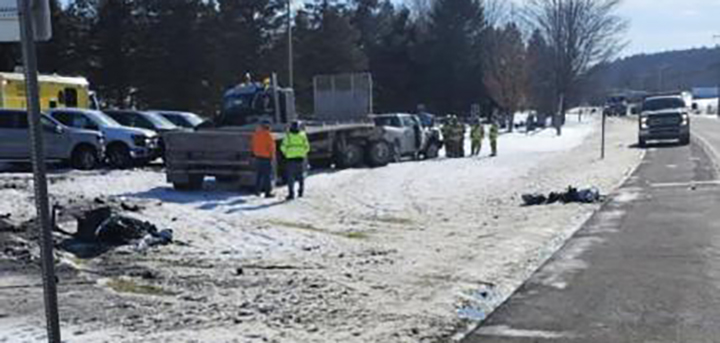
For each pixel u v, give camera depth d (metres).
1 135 25.56
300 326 8.08
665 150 37.12
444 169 29.39
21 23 4.91
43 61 62.34
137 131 27.75
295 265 11.52
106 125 27.83
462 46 85.31
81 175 24.22
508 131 67.62
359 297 9.41
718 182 21.72
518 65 77.69
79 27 64.19
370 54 85.81
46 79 31.62
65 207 15.30
